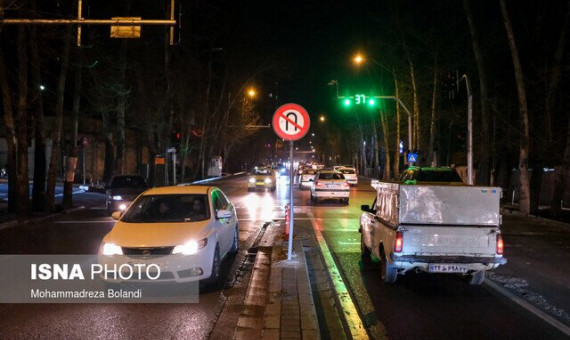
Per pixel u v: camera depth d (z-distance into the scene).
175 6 13.24
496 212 8.20
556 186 22.28
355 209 23.17
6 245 12.89
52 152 20.92
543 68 25.06
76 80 22.81
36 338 6.16
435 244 8.09
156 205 9.97
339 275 9.63
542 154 23.92
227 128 64.00
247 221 18.39
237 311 7.26
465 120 38.34
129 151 48.66
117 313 7.16
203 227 8.76
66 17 18.83
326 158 125.56
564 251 12.96
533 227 18.27
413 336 6.29
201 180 53.72
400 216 8.15
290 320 6.33
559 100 28.08
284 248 11.73
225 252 10.12
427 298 8.06
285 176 68.50
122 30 13.09
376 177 64.19
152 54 37.94
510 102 31.88
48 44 22.80
